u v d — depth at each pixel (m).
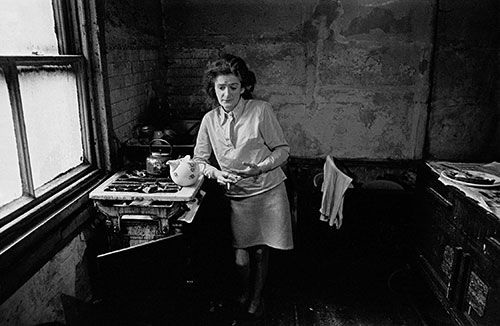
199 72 3.12
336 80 3.01
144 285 1.77
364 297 2.47
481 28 2.80
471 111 2.95
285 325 2.21
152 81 2.87
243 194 2.09
